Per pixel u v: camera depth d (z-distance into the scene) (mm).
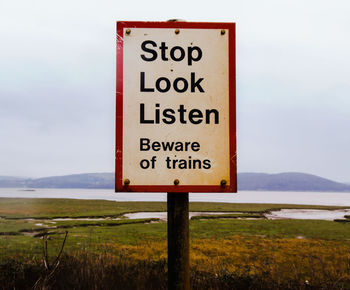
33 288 4117
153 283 5672
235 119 2326
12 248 15719
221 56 2344
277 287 6230
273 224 37875
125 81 2314
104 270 5773
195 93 2326
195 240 23797
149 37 2330
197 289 5883
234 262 13703
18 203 94688
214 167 2307
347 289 6457
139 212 61469
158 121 2311
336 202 143750
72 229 31078
